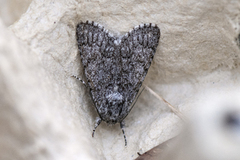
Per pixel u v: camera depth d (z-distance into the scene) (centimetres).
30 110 13
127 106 15
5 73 13
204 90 15
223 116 11
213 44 15
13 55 13
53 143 13
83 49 15
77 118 14
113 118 15
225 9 14
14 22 14
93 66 15
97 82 15
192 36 15
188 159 12
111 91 15
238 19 14
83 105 15
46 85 14
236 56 14
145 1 14
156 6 14
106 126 15
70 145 13
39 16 14
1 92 13
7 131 13
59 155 13
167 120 15
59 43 15
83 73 15
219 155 11
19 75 13
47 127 13
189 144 12
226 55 15
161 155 14
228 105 11
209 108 12
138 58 15
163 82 15
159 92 15
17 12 14
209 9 14
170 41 15
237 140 10
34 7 14
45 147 13
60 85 14
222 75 15
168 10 14
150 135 15
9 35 14
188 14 14
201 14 14
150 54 15
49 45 14
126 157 15
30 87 13
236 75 15
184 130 13
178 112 15
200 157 11
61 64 15
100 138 15
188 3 14
